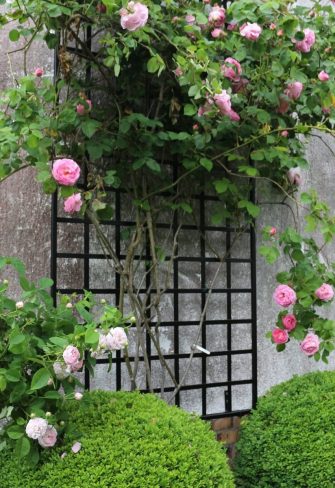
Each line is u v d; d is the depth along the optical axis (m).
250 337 3.62
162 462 2.19
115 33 2.82
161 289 3.27
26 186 2.99
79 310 2.37
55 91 2.78
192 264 3.41
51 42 2.79
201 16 2.91
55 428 2.23
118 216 3.09
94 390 2.79
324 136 4.16
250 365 3.61
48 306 2.37
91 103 2.89
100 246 3.08
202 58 2.70
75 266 3.01
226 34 3.05
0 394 2.23
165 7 3.02
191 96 2.95
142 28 2.69
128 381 3.13
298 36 2.85
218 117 3.01
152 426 2.30
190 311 3.38
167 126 3.16
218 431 3.41
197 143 2.97
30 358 2.15
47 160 2.54
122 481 2.11
